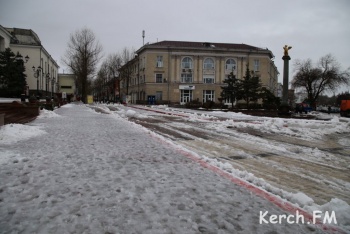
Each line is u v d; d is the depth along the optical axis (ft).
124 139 28.91
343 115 118.83
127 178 15.25
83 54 170.30
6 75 140.36
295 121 59.52
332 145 30.58
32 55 192.54
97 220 10.16
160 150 23.38
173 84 190.60
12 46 186.60
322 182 16.71
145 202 11.91
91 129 36.96
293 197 13.48
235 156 23.34
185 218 10.51
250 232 9.64
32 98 68.80
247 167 19.77
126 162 18.90
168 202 11.99
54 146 23.98
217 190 13.70
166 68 190.39
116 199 12.16
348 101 117.80
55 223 9.87
